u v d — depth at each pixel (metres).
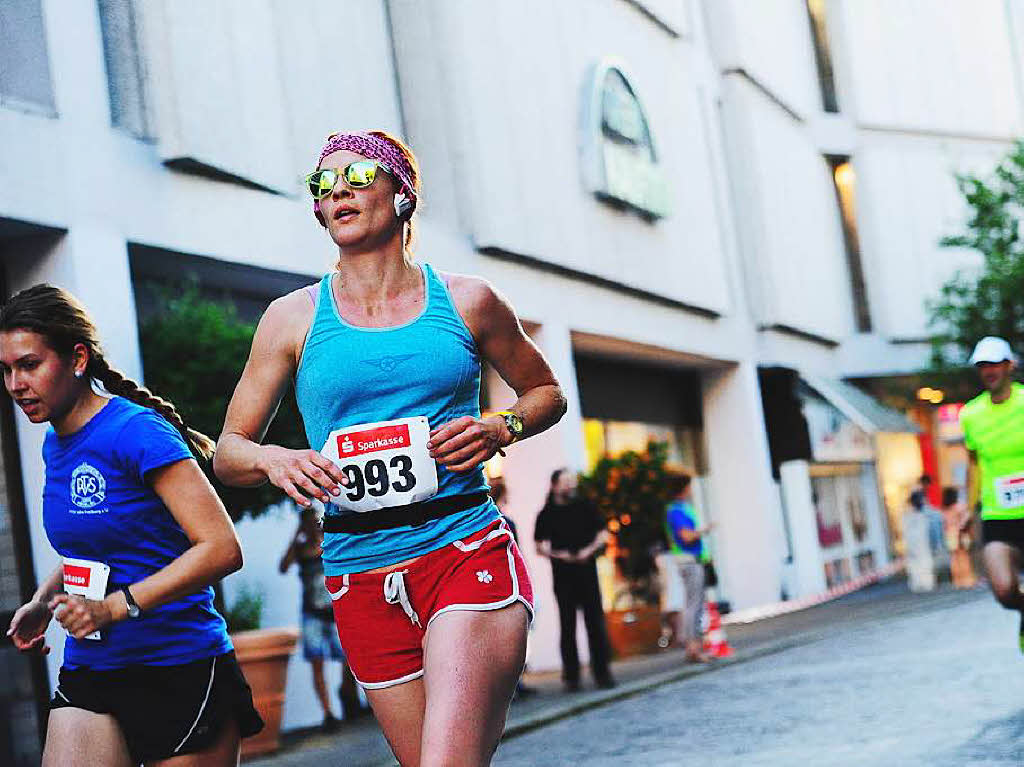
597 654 16.20
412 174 4.52
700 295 27.56
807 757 9.38
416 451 4.34
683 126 28.05
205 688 4.70
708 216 28.61
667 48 27.86
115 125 13.38
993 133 43.44
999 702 10.87
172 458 4.62
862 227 39.25
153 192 13.24
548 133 22.00
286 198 15.22
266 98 14.88
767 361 31.69
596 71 23.58
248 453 4.34
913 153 40.56
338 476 4.20
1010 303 35.19
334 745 13.29
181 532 4.75
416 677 4.40
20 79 12.17
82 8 12.79
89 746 4.59
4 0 12.20
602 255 23.33
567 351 22.02
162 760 4.66
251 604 13.98
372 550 4.36
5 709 11.67
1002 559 10.70
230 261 14.22
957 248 41.28
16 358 4.64
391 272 4.46
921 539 29.34
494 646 4.23
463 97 19.73
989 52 44.69
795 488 32.62
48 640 12.09
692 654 18.38
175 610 4.67
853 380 39.28
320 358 4.39
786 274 32.72
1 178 11.56
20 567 12.07
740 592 30.08
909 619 20.94
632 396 27.39
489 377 21.02
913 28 41.53
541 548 16.56
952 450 45.59
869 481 40.00
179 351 12.19
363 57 18.59
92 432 4.69
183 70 13.44
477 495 4.43
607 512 21.02
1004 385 10.82
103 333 12.26
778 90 34.38
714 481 30.36
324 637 14.41
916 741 9.48
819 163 37.78
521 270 20.95
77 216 12.30
